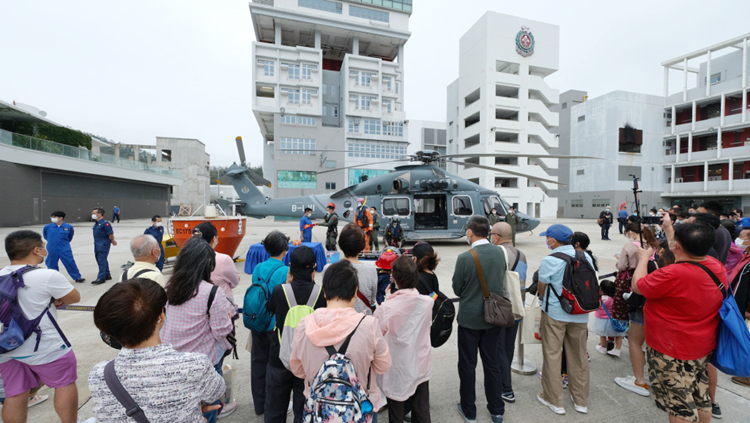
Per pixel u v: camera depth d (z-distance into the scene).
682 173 32.72
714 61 30.00
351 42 40.06
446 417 2.48
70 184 24.20
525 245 11.52
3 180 19.48
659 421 2.41
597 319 3.32
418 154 10.80
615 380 2.93
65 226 6.33
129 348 1.22
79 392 2.82
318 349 1.47
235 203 11.26
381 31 37.72
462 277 2.38
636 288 2.13
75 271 6.39
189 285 1.88
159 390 1.17
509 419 2.43
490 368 2.35
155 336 1.27
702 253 1.91
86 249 10.88
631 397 2.71
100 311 1.14
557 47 35.22
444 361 3.37
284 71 33.91
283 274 2.42
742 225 5.05
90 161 24.95
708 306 1.88
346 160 35.00
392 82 37.62
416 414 1.98
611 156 32.50
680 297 1.91
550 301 2.48
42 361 1.97
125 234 15.45
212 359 1.96
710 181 29.77
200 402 1.32
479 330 2.39
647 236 2.83
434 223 11.74
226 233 7.10
